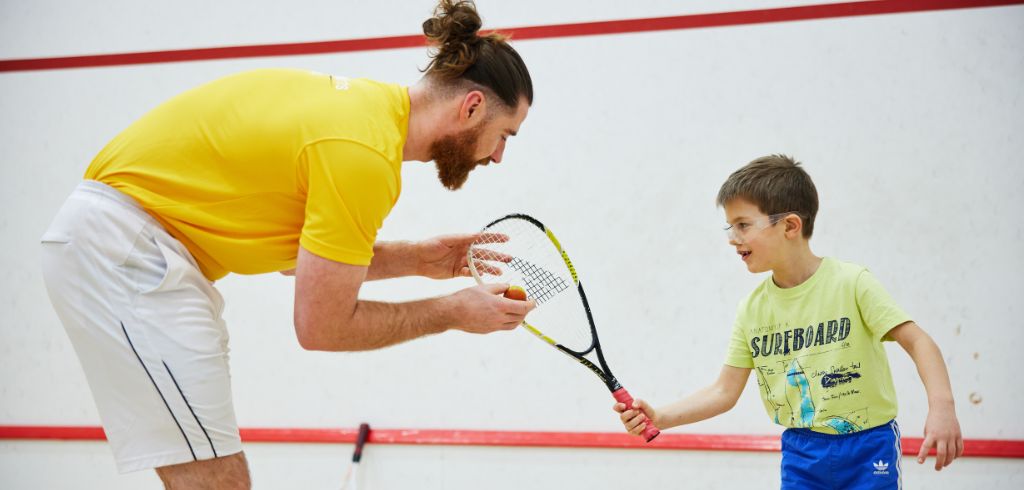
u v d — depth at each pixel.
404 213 3.55
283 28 3.69
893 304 2.03
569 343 2.77
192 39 3.74
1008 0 3.21
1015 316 3.14
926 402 3.15
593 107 3.46
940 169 3.22
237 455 1.84
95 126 3.77
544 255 3.04
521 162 3.48
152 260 1.74
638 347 3.35
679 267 3.35
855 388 2.04
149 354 1.71
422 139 1.87
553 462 3.36
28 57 3.81
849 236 3.25
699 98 3.39
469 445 3.40
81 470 3.64
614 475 3.32
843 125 3.29
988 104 3.21
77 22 3.79
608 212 3.41
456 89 1.84
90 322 1.70
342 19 3.65
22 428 3.66
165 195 1.75
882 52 3.28
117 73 3.77
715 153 3.36
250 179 1.73
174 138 1.75
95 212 1.71
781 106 3.33
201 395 1.75
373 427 3.49
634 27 3.45
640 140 3.42
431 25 1.90
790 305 2.17
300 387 3.55
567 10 3.49
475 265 2.37
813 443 2.09
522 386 3.41
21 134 3.78
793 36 3.34
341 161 1.66
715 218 3.34
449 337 3.47
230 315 3.61
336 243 1.68
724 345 3.30
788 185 2.15
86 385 3.67
